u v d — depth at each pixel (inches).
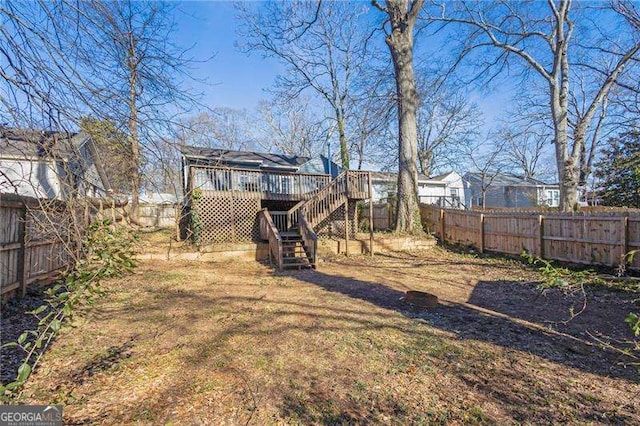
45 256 228.8
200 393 112.9
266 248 421.7
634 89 506.0
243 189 489.7
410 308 213.3
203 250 395.5
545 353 146.4
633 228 284.7
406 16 498.0
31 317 179.5
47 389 111.8
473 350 149.0
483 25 571.8
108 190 145.4
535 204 1006.4
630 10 444.5
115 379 120.7
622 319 191.6
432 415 102.2
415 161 516.4
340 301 228.2
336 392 114.7
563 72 534.3
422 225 569.9
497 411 104.4
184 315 193.2
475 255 441.7
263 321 184.9
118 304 213.0
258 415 101.5
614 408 105.8
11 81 93.0
